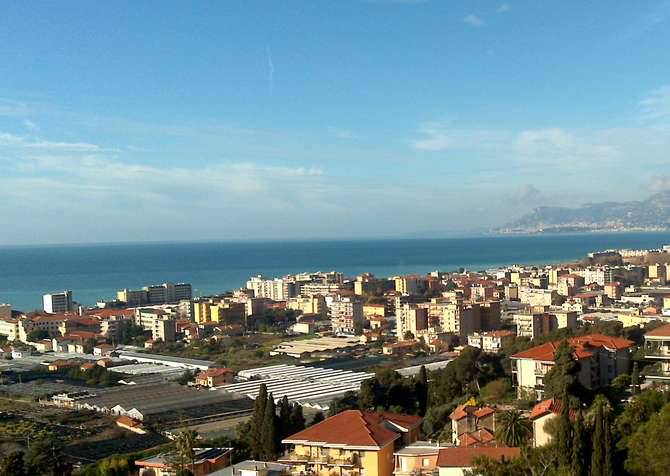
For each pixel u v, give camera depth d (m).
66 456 152.75
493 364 176.62
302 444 107.38
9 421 192.38
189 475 108.19
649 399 100.06
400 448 111.88
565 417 86.44
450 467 92.12
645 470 80.38
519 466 82.38
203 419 189.12
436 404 158.12
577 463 81.94
